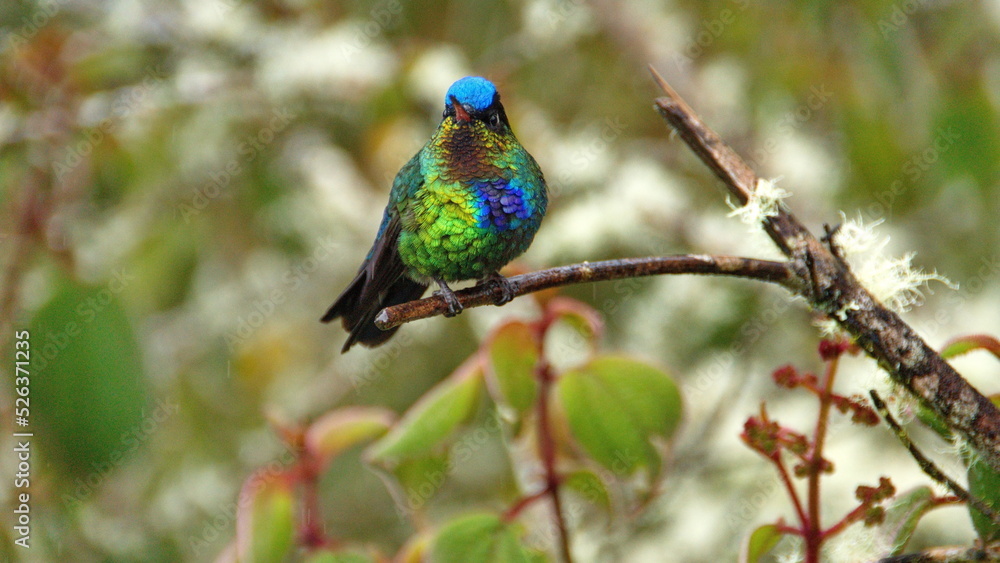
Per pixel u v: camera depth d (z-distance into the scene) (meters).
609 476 5.82
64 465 7.45
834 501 9.11
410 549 5.80
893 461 9.27
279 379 12.91
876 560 4.64
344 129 12.77
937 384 4.46
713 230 11.56
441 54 12.08
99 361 7.34
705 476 9.77
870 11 10.64
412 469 6.15
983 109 10.23
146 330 11.11
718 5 12.27
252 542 5.62
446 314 5.71
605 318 11.39
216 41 11.96
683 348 10.88
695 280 10.84
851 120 11.18
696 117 5.11
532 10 12.55
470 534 5.48
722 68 12.52
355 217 12.79
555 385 5.89
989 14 10.43
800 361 10.87
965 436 4.46
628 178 11.65
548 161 11.85
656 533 9.40
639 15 12.68
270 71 11.83
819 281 4.55
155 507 10.97
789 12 11.47
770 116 11.95
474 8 13.79
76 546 8.96
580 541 8.97
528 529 5.57
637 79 12.84
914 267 11.05
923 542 8.61
